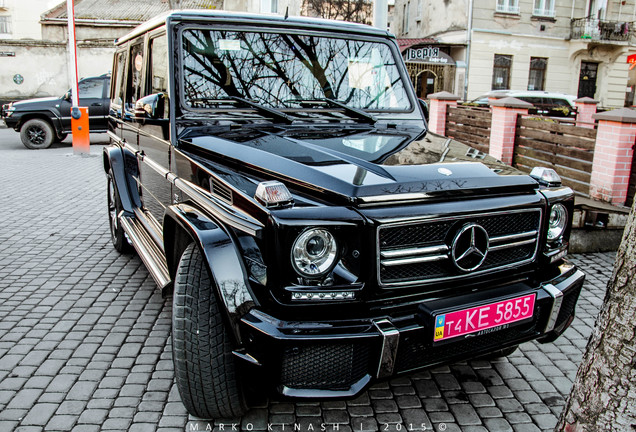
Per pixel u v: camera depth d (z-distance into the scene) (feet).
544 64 73.56
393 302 7.16
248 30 10.44
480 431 8.51
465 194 7.48
